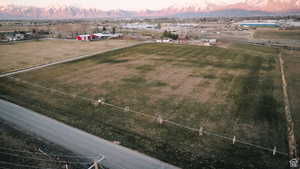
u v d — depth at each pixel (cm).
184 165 1500
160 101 2628
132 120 2167
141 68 4097
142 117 2231
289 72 3866
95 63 4509
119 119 2184
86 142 1758
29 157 1555
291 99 2698
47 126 2003
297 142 1803
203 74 3712
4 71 3903
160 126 2055
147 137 1861
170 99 2688
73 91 2945
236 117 2236
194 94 2847
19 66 4262
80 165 1482
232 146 1744
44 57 5109
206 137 1872
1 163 1484
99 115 2266
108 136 1861
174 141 1805
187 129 2002
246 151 1681
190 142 1794
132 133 1922
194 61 4650
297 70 3994
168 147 1717
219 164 1517
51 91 2934
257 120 2178
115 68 4106
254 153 1656
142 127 2031
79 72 3856
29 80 3412
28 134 1858
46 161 1517
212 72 3828
